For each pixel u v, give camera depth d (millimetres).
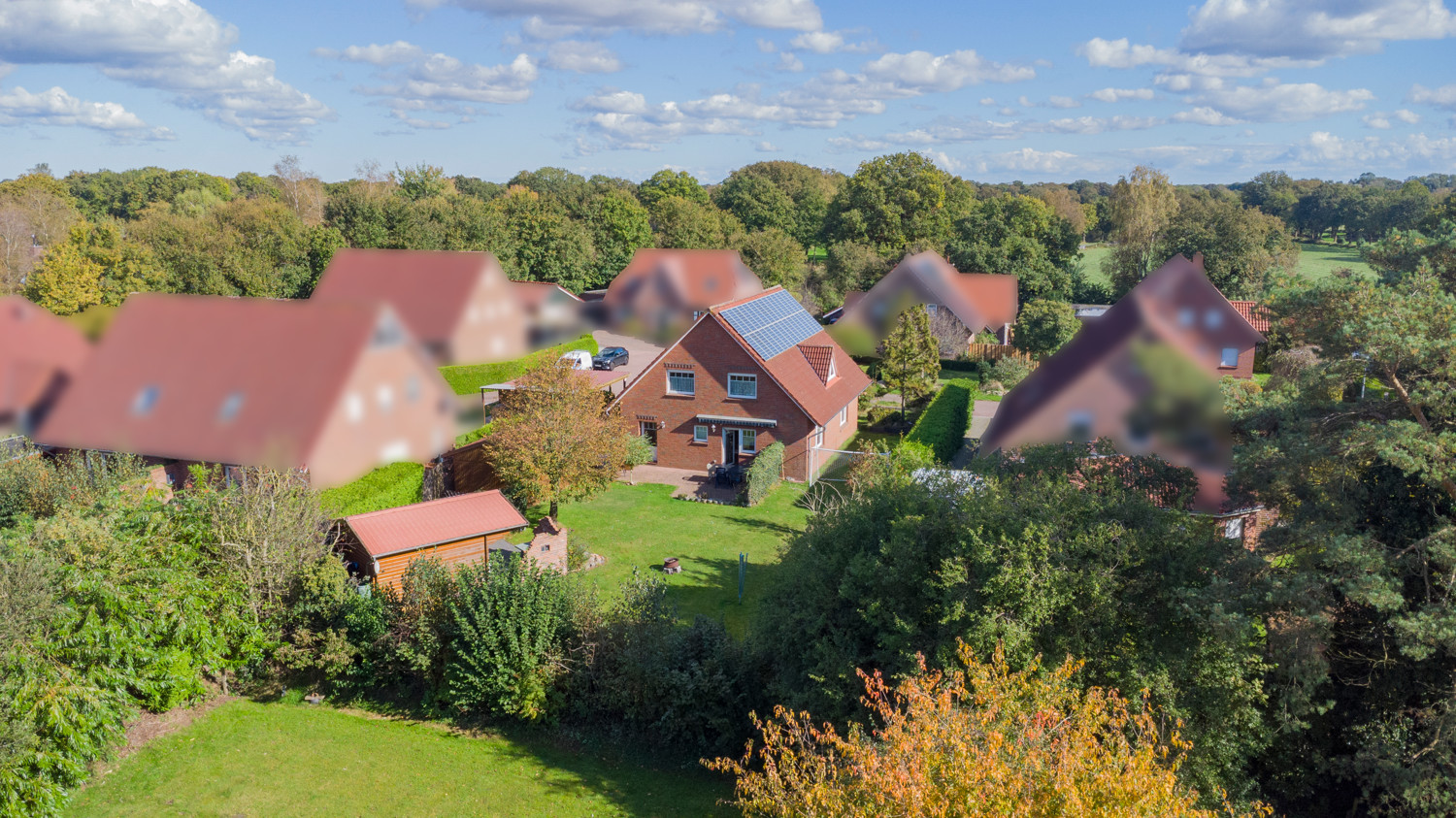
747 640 19297
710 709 18312
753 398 37312
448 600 19641
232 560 19688
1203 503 20047
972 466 22438
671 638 18812
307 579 20359
